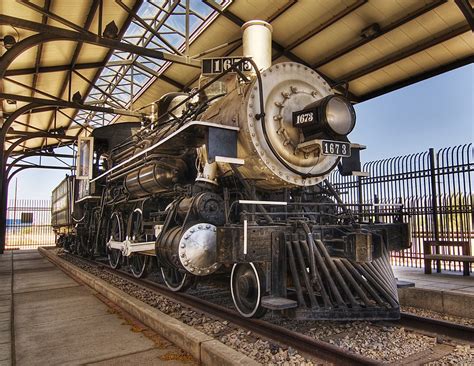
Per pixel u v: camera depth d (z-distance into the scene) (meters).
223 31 11.62
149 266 7.09
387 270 4.09
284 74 4.81
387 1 9.06
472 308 4.91
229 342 3.55
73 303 5.96
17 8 9.16
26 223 29.83
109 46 9.25
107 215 10.07
